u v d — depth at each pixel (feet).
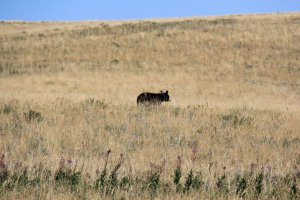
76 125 168.14
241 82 458.50
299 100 367.86
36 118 178.70
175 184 92.53
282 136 167.73
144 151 129.39
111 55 564.71
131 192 85.81
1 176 89.20
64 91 388.98
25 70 512.63
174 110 220.84
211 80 467.93
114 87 422.41
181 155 126.00
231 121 195.11
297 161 123.95
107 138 149.79
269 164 113.29
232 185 93.30
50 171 95.35
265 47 585.22
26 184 86.07
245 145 146.61
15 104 219.41
